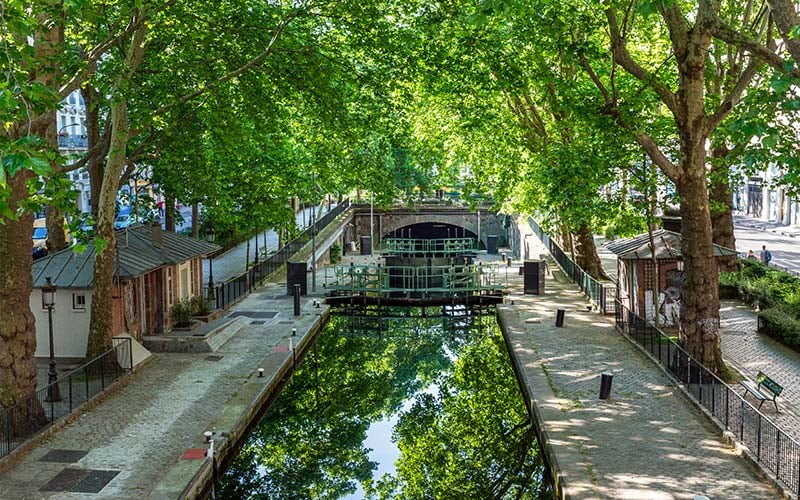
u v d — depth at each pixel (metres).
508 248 81.81
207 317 36.78
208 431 21.88
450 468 24.98
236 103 32.97
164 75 31.36
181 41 28.56
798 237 69.38
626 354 30.72
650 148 26.12
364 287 47.03
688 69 24.92
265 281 50.97
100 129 42.06
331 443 27.30
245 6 28.89
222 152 38.81
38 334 29.50
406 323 45.97
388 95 32.78
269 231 76.69
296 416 30.06
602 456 19.72
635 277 35.03
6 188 12.02
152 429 22.44
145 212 43.16
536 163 40.00
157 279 33.38
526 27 29.84
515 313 40.44
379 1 30.42
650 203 32.62
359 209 84.75
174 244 35.81
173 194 41.97
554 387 26.08
